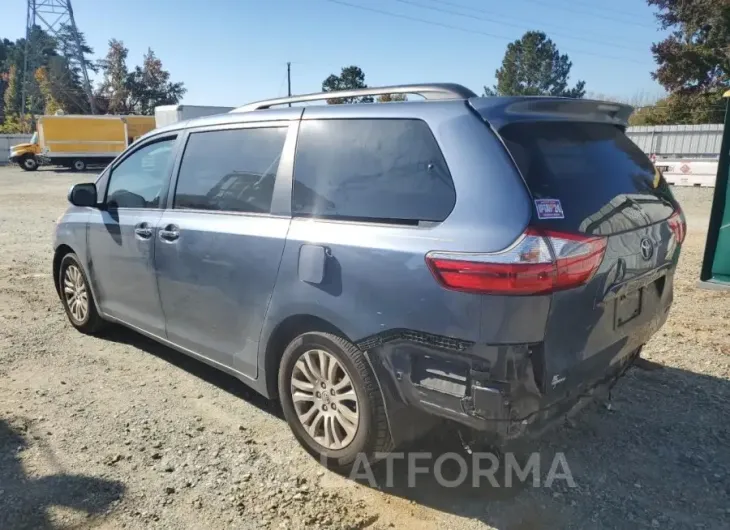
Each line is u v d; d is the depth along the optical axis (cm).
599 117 319
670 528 277
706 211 1445
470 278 246
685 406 394
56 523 279
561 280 246
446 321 255
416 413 283
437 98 298
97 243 480
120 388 427
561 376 258
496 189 254
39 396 413
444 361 260
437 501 297
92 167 3819
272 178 344
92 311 520
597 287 267
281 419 382
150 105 6812
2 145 4300
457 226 259
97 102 6412
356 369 292
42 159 3609
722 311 596
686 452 340
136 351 502
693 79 3409
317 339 310
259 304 338
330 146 320
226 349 372
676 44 3312
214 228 366
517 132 269
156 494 301
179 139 418
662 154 2728
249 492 304
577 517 285
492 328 244
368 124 306
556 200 257
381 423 291
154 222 416
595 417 379
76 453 338
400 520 284
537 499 299
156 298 422
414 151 284
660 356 478
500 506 293
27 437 356
